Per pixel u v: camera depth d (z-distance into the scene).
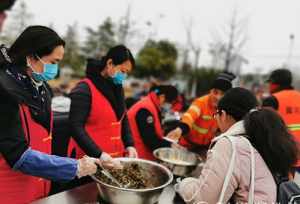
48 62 1.30
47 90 1.46
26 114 1.26
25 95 1.26
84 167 1.26
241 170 1.16
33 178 1.36
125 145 2.02
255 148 1.20
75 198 1.34
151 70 9.65
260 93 7.19
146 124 2.13
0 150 1.14
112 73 1.83
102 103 1.82
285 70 2.71
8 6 0.94
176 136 2.33
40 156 1.19
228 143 1.20
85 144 1.67
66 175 1.22
